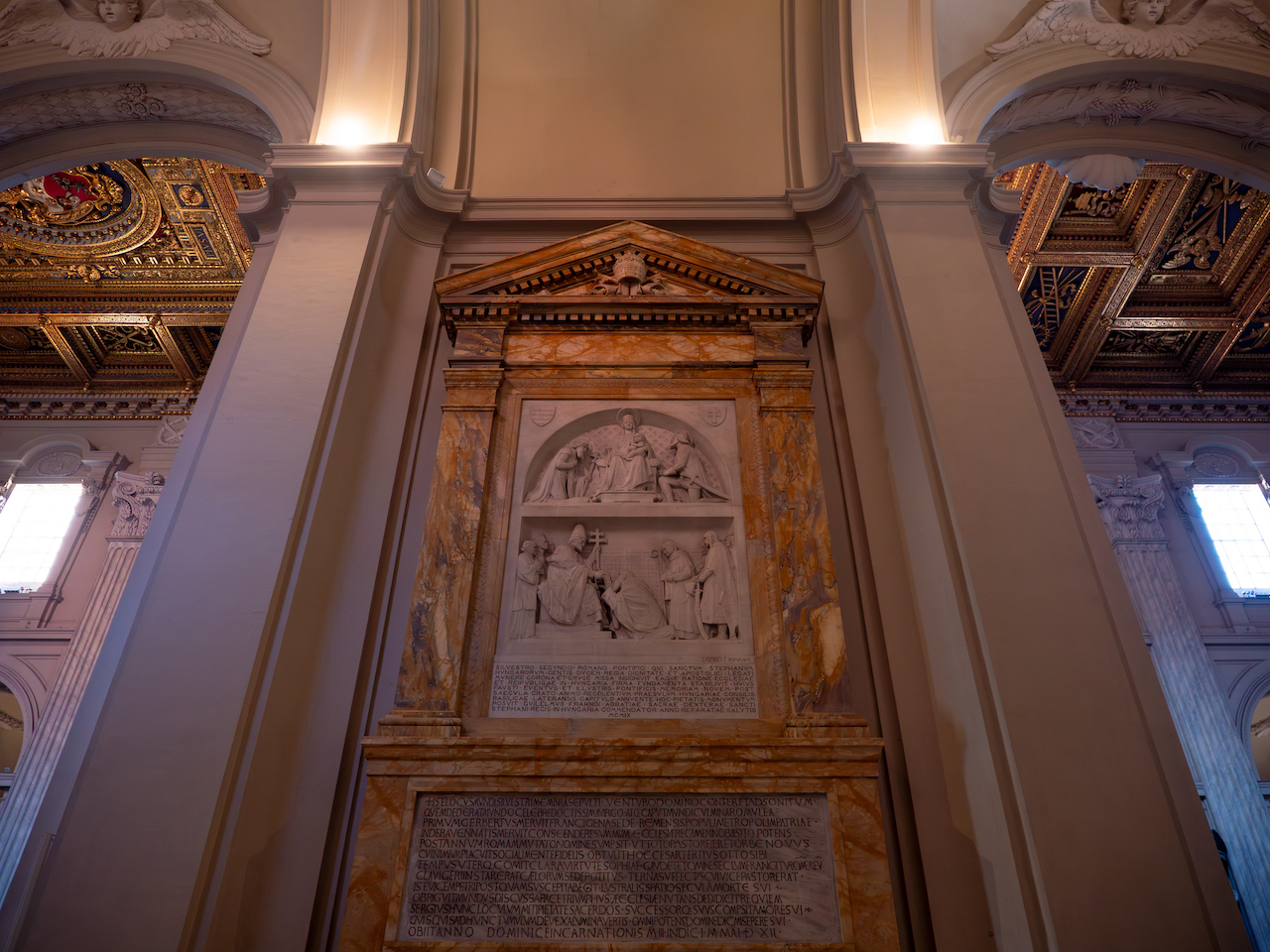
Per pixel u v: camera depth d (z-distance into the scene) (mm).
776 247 6258
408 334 5691
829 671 4230
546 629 4531
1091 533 4711
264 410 4879
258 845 3959
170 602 4250
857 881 3635
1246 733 10297
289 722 4277
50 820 4176
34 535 11820
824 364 5676
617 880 3668
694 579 4707
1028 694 3943
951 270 5379
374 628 4680
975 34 6672
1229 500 12086
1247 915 9367
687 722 4184
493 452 5027
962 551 4324
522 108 6969
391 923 3533
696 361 5348
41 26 6457
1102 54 6500
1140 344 12375
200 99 6730
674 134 6914
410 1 6559
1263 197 10133
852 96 6355
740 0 7152
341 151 5934
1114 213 10578
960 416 4762
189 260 11141
